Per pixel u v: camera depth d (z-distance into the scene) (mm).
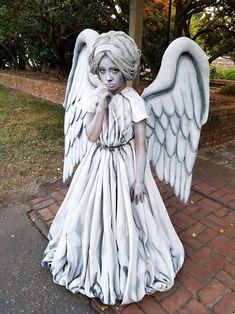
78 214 1930
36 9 6582
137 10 3707
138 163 1726
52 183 3582
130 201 1811
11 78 10469
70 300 2047
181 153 2061
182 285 2135
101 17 6676
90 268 1945
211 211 3064
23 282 2186
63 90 7477
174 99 1926
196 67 1841
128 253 1881
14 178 3689
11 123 6008
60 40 8680
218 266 2322
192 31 8711
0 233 2711
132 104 1642
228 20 7188
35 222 2865
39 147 4707
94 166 1871
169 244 2215
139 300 1964
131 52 1468
